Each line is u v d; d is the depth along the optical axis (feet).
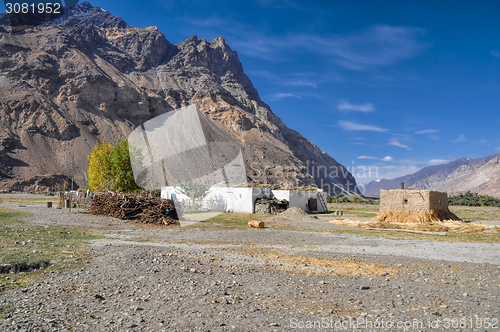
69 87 539.29
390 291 21.53
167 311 16.60
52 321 14.60
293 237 48.98
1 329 13.60
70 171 398.42
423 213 71.77
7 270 23.07
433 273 27.17
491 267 30.04
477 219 95.35
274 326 15.16
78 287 19.93
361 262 30.94
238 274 24.81
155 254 30.32
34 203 122.21
